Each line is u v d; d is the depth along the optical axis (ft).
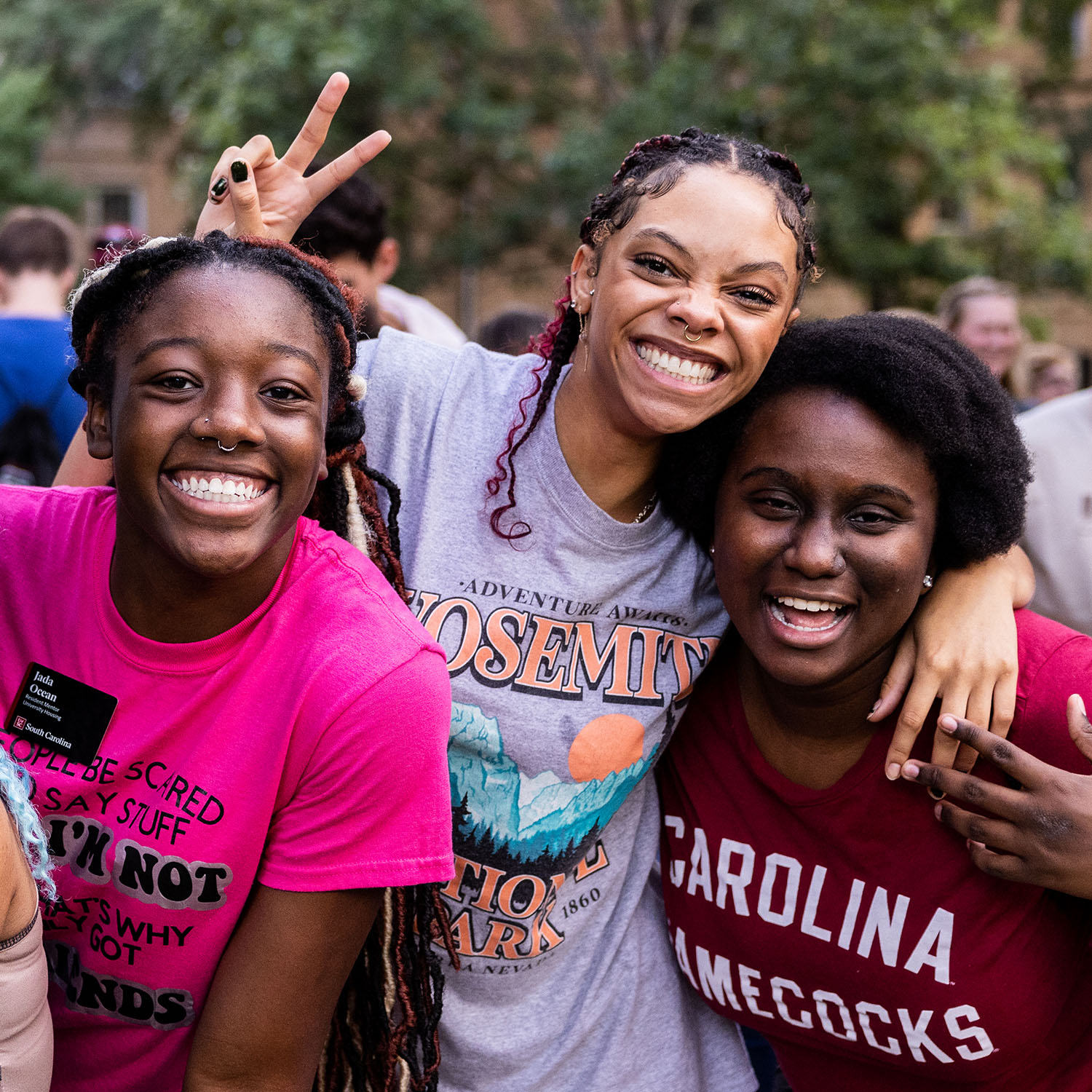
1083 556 8.64
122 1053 4.85
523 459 5.85
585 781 5.89
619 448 5.74
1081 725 5.29
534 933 6.06
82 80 55.47
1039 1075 5.97
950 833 5.67
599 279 5.63
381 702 4.49
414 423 5.98
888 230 41.42
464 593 5.77
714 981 6.37
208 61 42.01
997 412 5.61
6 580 4.77
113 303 4.53
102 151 66.28
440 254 45.21
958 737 5.39
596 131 40.34
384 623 4.65
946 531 5.73
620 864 6.33
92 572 4.71
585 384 5.75
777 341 5.67
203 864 4.54
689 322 5.27
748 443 5.57
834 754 5.82
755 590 5.63
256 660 4.63
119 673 4.61
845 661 5.52
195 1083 4.60
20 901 4.25
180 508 4.37
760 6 39.14
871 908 5.79
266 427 4.38
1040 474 8.75
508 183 45.70
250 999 4.59
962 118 39.34
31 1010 4.34
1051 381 23.43
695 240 5.31
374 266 11.63
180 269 4.42
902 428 5.35
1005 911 5.61
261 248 4.64
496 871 5.91
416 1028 5.31
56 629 4.70
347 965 4.77
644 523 5.94
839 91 38.73
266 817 4.57
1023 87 52.75
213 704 4.60
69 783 4.58
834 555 5.35
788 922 5.97
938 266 40.06
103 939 4.67
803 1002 6.11
